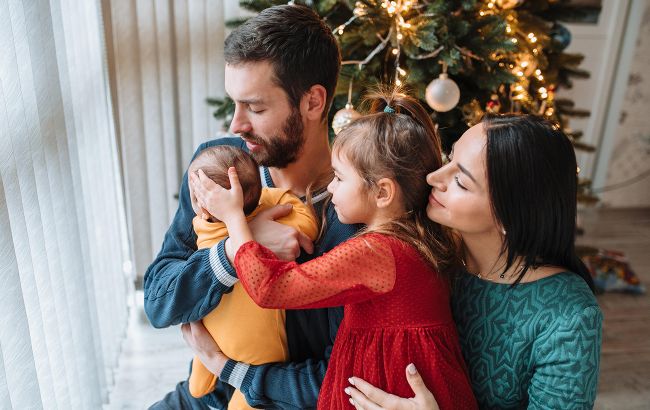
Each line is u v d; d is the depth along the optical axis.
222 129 2.35
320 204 1.06
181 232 1.10
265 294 0.83
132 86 2.33
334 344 0.96
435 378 0.88
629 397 2.09
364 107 1.08
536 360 0.87
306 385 0.96
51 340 1.28
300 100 1.00
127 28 2.25
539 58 2.17
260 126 1.00
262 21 0.98
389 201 0.89
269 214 0.96
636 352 2.36
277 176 1.11
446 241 0.96
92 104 1.81
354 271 0.85
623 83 3.60
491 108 2.03
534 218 0.83
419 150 0.90
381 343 0.89
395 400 0.87
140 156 2.44
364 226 0.97
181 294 0.94
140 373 2.13
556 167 0.82
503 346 0.91
